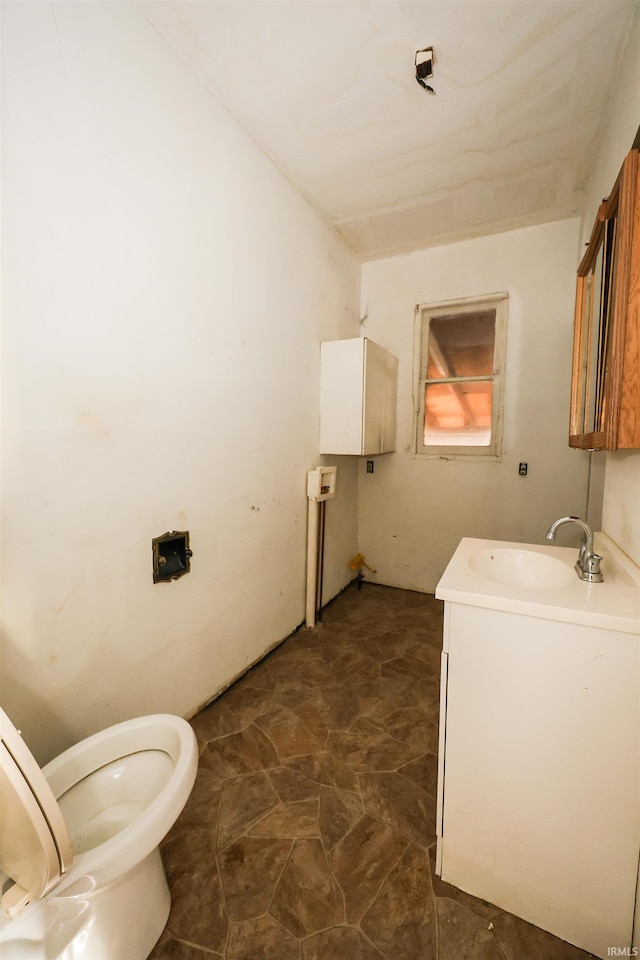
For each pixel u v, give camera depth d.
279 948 0.95
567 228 2.56
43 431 1.12
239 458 1.92
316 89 1.63
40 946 0.76
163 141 1.43
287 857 1.15
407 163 2.07
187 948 0.95
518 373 2.76
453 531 3.06
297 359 2.37
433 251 2.95
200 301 1.64
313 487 2.47
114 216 1.28
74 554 1.22
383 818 1.27
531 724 0.97
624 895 0.92
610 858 0.92
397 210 2.49
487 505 2.93
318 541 2.69
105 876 0.77
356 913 1.02
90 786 1.10
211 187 1.66
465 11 1.33
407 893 1.07
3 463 1.03
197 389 1.65
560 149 1.96
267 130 1.85
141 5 1.30
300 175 2.17
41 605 1.14
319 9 1.32
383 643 2.39
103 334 1.26
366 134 1.87
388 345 3.17
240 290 1.86
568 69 1.53
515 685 0.98
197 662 1.74
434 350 3.08
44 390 1.11
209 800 1.34
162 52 1.41
